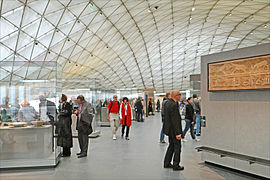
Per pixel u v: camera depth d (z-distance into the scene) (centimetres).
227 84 639
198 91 1476
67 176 601
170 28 2752
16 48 1443
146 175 600
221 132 669
